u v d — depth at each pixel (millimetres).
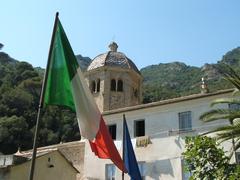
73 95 11812
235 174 15922
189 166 17828
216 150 17266
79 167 37469
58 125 65125
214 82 80375
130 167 21219
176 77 121000
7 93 72188
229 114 22203
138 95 47656
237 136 20859
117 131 34938
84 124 11766
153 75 133125
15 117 63969
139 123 34625
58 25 12445
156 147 32219
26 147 61656
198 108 31688
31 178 10430
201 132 30656
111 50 48312
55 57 12086
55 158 32688
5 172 28609
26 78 85750
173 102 32844
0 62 104125
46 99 11562
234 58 112625
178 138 31531
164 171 31016
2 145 60500
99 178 34094
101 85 44938
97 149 13555
